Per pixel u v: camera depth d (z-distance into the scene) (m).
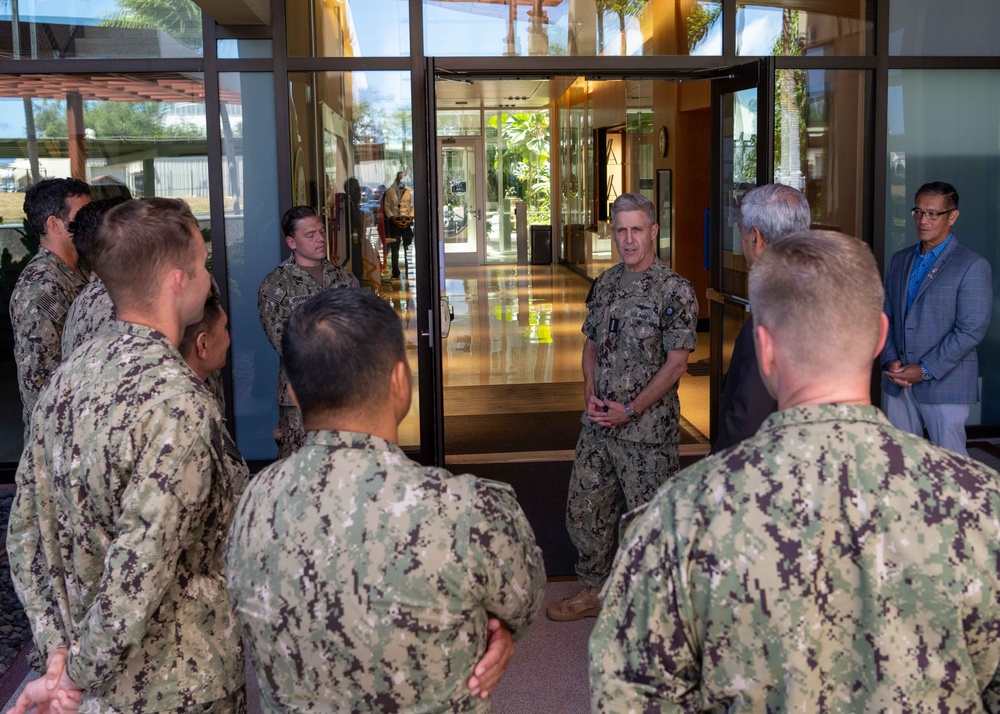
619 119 14.46
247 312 5.58
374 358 1.37
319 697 1.33
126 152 5.52
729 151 5.33
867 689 1.08
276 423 5.65
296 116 5.48
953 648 1.07
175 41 5.39
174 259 1.75
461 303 13.86
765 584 1.08
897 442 1.13
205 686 1.74
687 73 5.30
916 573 1.07
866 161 5.78
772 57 4.76
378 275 5.58
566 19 5.46
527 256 20.81
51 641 1.76
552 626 3.62
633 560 1.18
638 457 3.35
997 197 5.90
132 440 1.61
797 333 1.17
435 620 1.30
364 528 1.30
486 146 21.84
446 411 7.16
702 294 11.47
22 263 5.64
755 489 1.11
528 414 7.02
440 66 5.31
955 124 5.82
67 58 5.40
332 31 5.40
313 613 1.30
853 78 5.71
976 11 5.71
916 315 4.04
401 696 1.32
